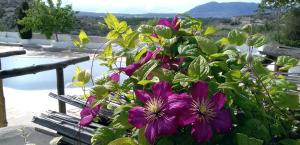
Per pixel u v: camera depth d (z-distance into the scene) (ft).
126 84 2.57
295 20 28.30
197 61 2.22
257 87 2.46
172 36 2.68
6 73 5.78
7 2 72.43
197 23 2.77
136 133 2.27
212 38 2.76
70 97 4.27
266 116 2.30
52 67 6.79
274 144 2.37
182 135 2.17
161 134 2.01
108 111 3.05
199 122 2.04
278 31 28.60
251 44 2.47
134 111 2.12
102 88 2.54
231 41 2.49
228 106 2.24
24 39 48.93
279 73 2.75
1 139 3.63
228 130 2.10
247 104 2.26
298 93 2.68
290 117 2.52
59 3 46.44
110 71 2.72
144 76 2.29
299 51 8.87
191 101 2.09
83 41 3.18
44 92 18.69
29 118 12.96
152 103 2.11
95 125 3.06
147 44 2.74
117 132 2.38
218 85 2.27
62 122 3.23
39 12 45.96
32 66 6.32
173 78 2.30
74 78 2.90
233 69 2.46
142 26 2.64
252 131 2.17
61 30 46.62
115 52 2.86
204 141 2.04
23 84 25.48
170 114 2.04
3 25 62.39
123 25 3.02
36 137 3.69
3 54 8.39
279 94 2.46
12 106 15.12
